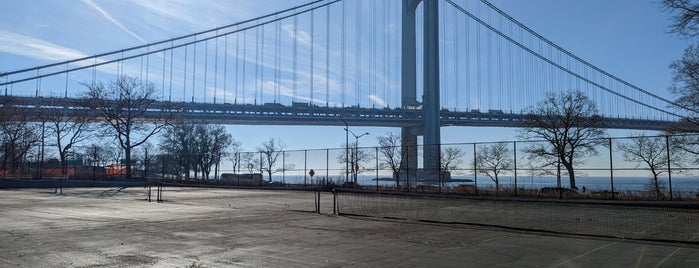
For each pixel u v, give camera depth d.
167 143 81.81
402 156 41.16
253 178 46.44
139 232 12.00
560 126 45.72
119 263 8.17
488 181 32.97
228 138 95.50
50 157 52.66
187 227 13.14
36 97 64.25
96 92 59.50
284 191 35.62
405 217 16.95
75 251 9.23
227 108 82.88
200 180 49.00
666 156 26.59
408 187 35.28
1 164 58.06
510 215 18.48
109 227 12.95
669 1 14.29
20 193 31.23
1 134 53.88
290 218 15.99
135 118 60.03
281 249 9.71
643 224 15.78
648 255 9.55
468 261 8.71
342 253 9.34
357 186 37.91
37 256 8.70
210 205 21.53
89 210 18.30
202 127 82.81
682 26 14.27
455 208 21.47
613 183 27.02
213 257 8.80
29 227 12.82
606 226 15.13
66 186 41.88
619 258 9.18
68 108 65.56
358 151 46.22
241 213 17.62
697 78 33.69
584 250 10.05
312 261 8.55
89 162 52.44
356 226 13.88
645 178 26.77
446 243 10.76
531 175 31.28
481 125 85.62
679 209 22.03
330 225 14.05
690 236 12.80
